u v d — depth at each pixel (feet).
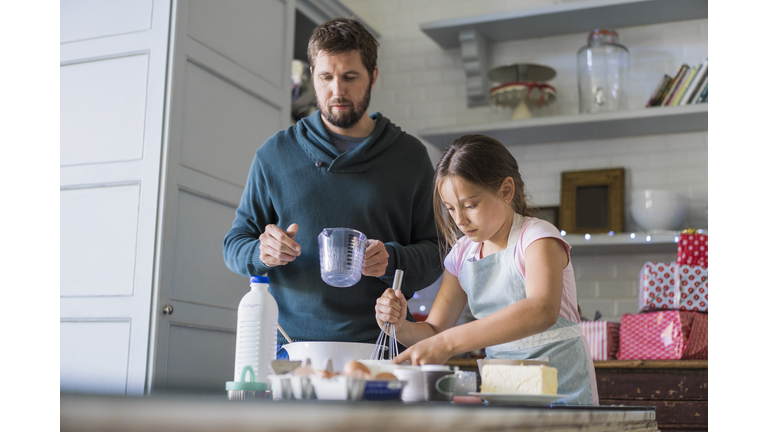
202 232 8.17
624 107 10.47
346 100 5.32
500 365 3.40
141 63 8.00
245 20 9.11
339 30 5.28
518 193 4.92
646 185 10.66
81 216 7.98
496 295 4.86
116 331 7.57
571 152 11.16
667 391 8.07
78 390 2.12
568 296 4.81
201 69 8.29
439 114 12.18
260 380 3.71
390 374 2.97
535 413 2.60
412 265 5.28
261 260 4.76
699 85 9.98
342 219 5.43
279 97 9.70
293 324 5.23
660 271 8.68
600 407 3.39
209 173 8.30
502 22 11.19
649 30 11.00
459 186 4.39
